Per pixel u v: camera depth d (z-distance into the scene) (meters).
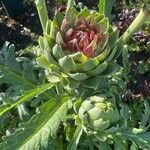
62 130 0.39
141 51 0.51
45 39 0.30
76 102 0.32
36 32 0.53
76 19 0.31
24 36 0.53
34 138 0.31
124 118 0.33
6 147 0.31
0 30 0.53
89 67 0.29
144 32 0.51
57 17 0.31
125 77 0.39
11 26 0.53
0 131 0.39
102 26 0.30
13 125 0.39
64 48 0.29
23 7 0.54
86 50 0.29
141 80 0.50
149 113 0.37
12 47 0.38
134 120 0.43
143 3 0.31
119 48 0.32
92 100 0.31
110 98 0.32
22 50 0.48
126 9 0.52
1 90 0.45
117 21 0.53
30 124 0.32
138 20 0.31
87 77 0.31
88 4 0.55
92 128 0.33
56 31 0.30
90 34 0.30
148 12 0.31
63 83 0.31
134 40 0.51
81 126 0.34
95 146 0.39
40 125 0.32
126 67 0.39
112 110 0.31
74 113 0.36
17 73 0.38
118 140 0.35
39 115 0.32
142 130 0.34
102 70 0.30
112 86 0.36
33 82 0.38
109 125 0.32
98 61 0.29
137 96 0.46
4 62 0.37
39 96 0.37
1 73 0.37
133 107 0.45
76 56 0.29
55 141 0.38
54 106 0.33
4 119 0.39
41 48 0.31
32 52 0.48
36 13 0.54
